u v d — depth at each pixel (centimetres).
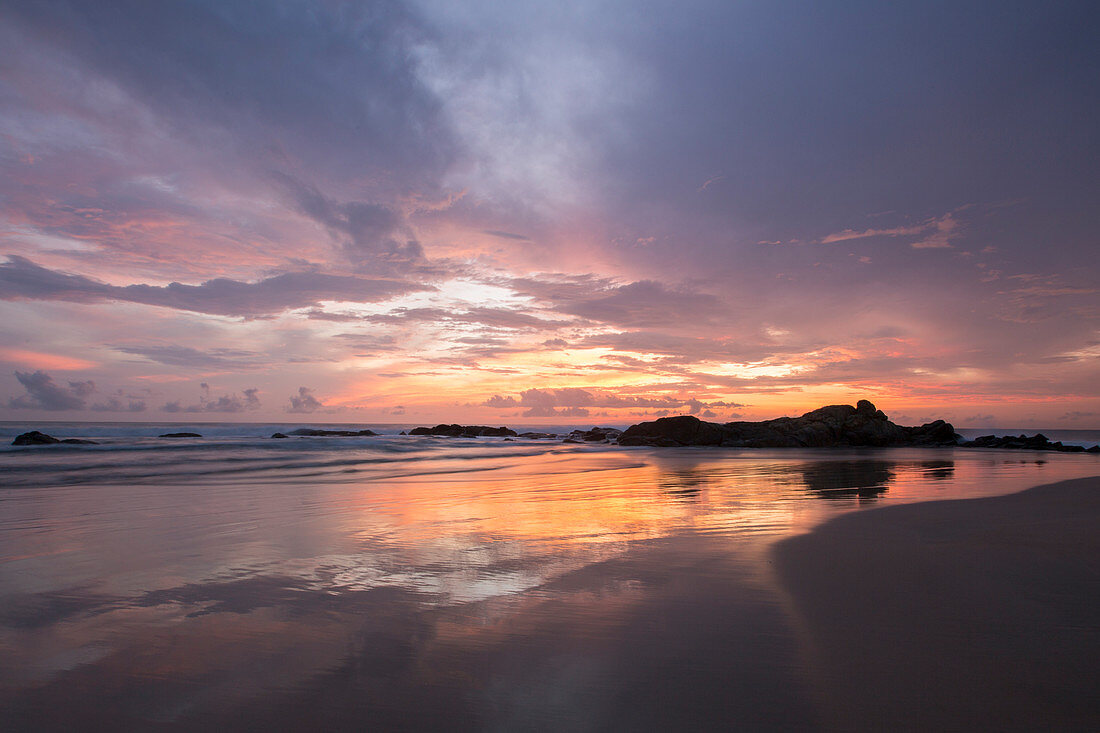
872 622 359
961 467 1648
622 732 237
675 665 299
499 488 1112
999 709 254
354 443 2456
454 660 305
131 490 1041
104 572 473
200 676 285
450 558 522
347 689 273
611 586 434
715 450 2781
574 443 3497
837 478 1306
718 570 479
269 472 1421
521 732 237
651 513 786
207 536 623
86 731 235
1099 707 256
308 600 403
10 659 303
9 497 941
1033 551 545
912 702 261
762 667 297
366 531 655
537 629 348
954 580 448
